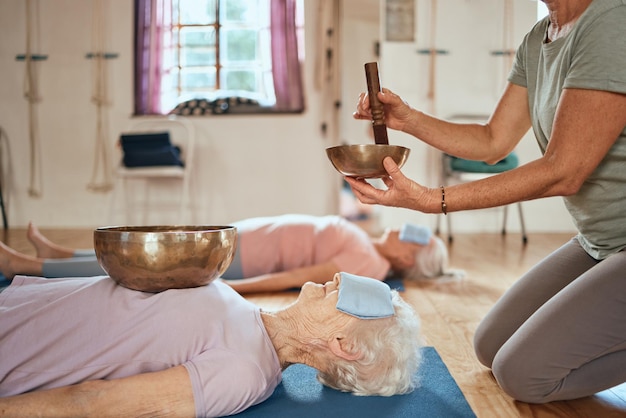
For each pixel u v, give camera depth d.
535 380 1.41
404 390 1.48
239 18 5.73
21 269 2.32
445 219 5.80
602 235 1.53
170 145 5.15
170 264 1.31
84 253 2.76
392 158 1.37
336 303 1.41
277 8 5.63
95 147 5.82
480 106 5.79
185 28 5.73
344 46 5.70
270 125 5.79
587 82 1.32
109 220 5.86
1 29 5.76
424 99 5.77
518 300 1.70
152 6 5.67
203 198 5.86
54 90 5.80
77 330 1.28
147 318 1.29
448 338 2.06
